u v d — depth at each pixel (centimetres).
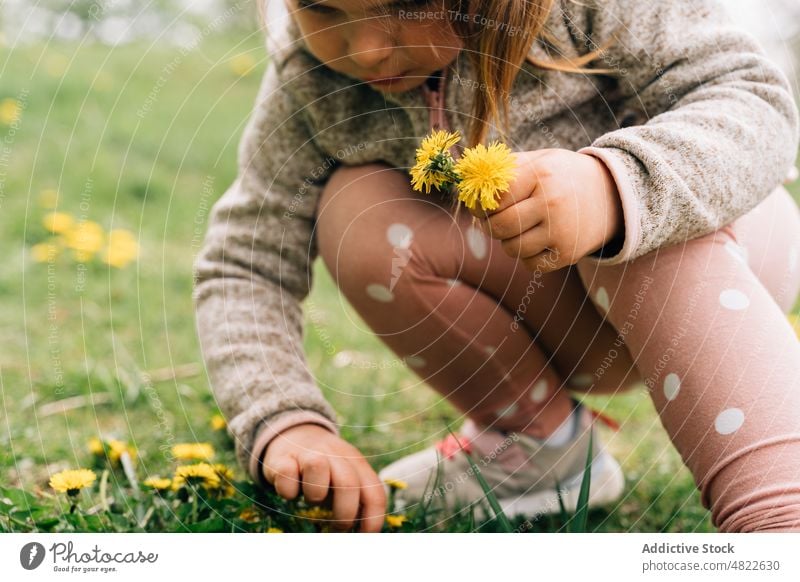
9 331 159
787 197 117
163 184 239
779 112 91
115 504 106
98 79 290
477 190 78
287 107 113
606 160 84
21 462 116
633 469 130
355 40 90
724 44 95
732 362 83
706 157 85
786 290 110
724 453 80
